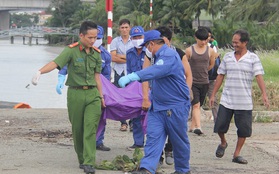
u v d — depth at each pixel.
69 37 123.38
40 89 34.16
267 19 59.53
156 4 81.94
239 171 9.74
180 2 77.00
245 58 10.11
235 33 10.08
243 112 10.15
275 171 9.80
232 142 12.35
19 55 77.56
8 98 30.03
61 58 8.88
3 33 130.62
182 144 8.63
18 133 12.90
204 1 73.94
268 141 12.60
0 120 14.76
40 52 88.00
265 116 15.70
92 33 8.98
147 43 8.56
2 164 9.74
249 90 10.16
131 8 92.62
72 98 9.14
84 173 9.17
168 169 9.67
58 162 10.00
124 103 10.01
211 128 14.20
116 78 12.98
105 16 97.56
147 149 8.42
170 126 8.48
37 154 10.64
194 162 10.38
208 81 12.93
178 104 8.45
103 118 10.10
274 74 24.17
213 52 12.86
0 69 52.34
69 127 13.79
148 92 10.04
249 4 58.84
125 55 12.87
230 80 10.20
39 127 13.76
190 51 12.68
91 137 9.18
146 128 9.12
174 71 8.32
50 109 17.22
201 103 13.18
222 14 76.94
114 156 10.69
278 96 17.53
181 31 78.38
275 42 48.91
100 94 9.35
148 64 8.91
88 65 9.09
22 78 43.41
